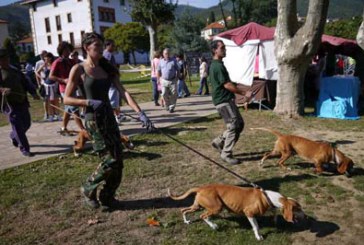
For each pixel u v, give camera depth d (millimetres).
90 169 5863
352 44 13273
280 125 8656
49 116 10266
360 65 13641
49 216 4367
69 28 57625
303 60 8945
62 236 3924
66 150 6957
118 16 58938
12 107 6410
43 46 61750
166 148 6883
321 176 5273
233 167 5785
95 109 3887
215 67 5641
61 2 57500
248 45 10930
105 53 7930
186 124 9008
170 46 40625
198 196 3875
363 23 4984
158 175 5520
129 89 19250
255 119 9375
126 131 8273
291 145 5480
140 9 24812
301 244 3633
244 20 32750
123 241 3785
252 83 10703
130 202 4652
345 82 9320
